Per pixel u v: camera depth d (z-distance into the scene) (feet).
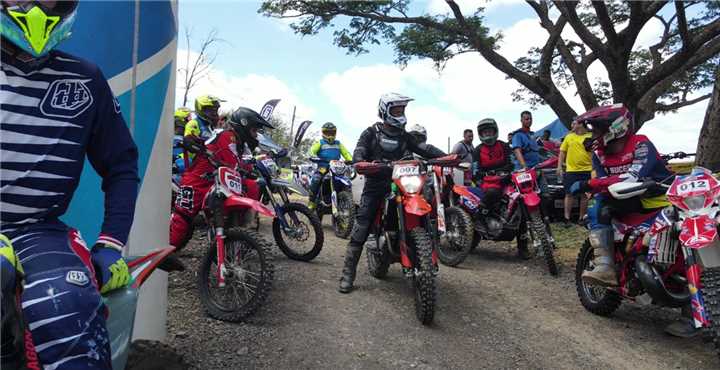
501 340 13.23
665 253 12.41
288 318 13.74
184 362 10.52
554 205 29.17
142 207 10.62
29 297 5.08
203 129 21.50
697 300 11.31
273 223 20.20
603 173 15.48
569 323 14.64
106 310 5.89
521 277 19.45
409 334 13.28
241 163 16.40
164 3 10.77
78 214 9.66
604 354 12.60
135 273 7.25
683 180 11.85
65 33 5.84
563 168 28.43
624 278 13.89
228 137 15.66
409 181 14.32
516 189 20.79
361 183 25.08
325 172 27.89
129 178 6.61
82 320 5.23
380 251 16.53
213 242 13.94
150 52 10.56
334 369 11.22
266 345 12.04
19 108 5.66
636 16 33.09
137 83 10.34
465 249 20.45
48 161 5.80
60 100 5.91
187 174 15.88
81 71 6.14
